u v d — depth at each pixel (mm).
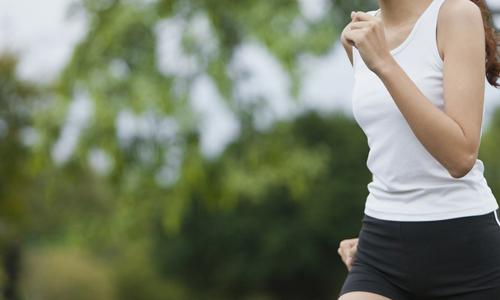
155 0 25438
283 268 64000
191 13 25672
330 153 64500
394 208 5703
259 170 27203
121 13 25312
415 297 5738
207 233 65062
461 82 5402
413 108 5266
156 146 25641
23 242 39062
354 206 63656
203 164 26391
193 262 66250
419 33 5598
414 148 5582
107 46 25438
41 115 26266
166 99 25234
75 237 33219
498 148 64188
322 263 64125
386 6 5809
